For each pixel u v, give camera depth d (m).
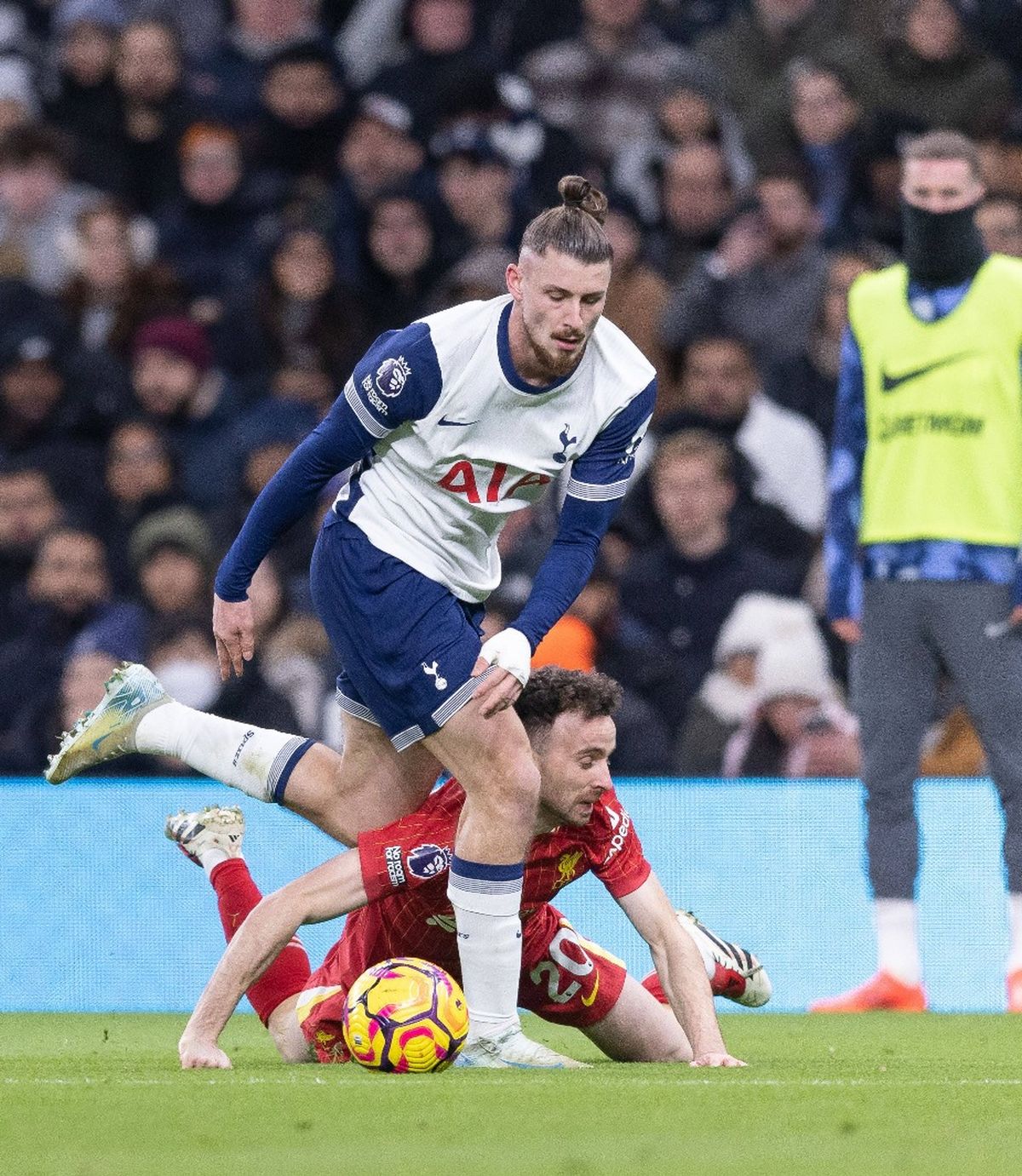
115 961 27.89
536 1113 12.26
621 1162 10.30
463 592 16.56
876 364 25.56
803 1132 11.51
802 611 32.59
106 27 44.50
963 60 42.03
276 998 17.69
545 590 15.84
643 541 35.97
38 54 46.25
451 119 42.53
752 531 35.72
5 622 37.50
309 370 40.06
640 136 43.50
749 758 32.19
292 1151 10.78
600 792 16.02
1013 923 25.12
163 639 34.88
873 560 25.55
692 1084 13.91
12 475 37.84
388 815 17.03
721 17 45.19
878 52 42.25
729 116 43.53
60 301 41.28
